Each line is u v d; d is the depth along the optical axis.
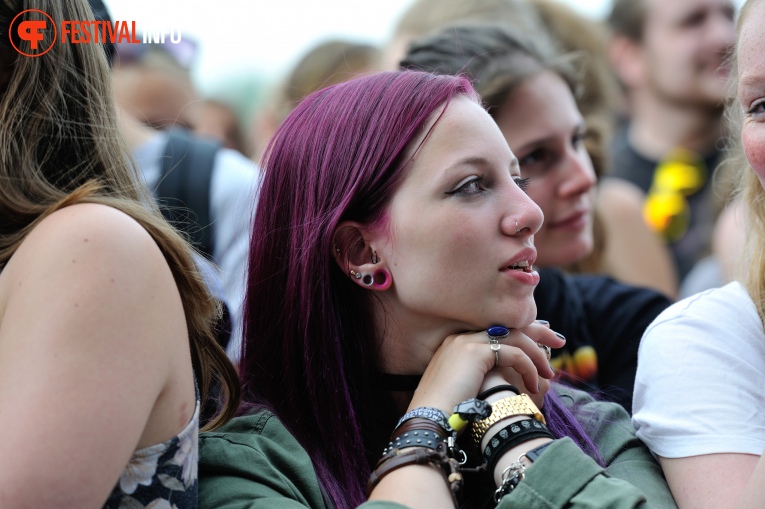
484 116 2.95
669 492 2.97
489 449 2.76
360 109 2.99
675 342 3.10
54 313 2.26
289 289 3.04
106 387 2.24
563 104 4.12
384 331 3.01
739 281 3.33
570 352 4.04
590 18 6.10
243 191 4.60
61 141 2.60
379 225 2.91
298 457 2.93
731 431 2.91
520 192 2.89
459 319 2.92
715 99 6.86
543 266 4.18
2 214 2.50
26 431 2.17
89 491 2.20
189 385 2.55
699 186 6.90
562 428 3.10
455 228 2.83
